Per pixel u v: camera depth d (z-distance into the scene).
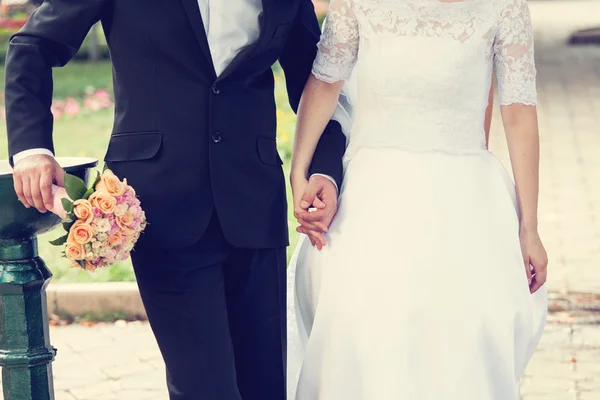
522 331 4.46
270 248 4.46
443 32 4.45
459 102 4.50
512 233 4.50
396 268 4.36
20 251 4.40
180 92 4.20
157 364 7.33
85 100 20.08
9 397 4.46
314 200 4.52
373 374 4.29
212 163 4.24
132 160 4.23
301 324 4.92
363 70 4.57
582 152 14.81
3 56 27.34
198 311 4.30
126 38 4.19
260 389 4.55
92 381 7.01
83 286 8.35
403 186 4.47
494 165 4.60
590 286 8.84
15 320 4.41
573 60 26.84
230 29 4.24
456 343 4.30
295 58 4.72
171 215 4.24
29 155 3.97
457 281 4.35
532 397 6.60
